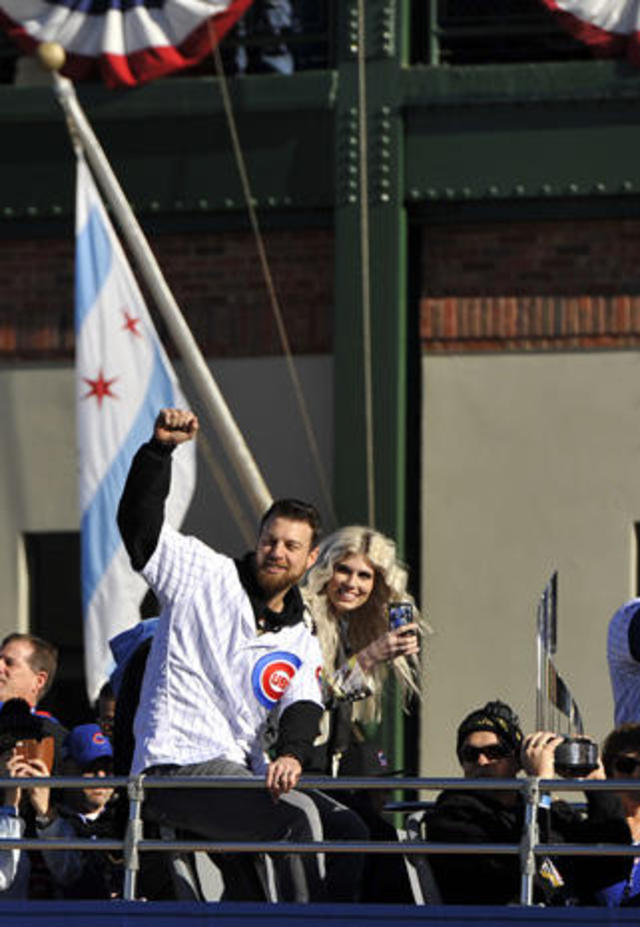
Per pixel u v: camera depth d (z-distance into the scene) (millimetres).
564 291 37094
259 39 38875
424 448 37156
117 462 36000
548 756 21828
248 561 21500
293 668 21188
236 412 37812
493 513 36812
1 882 22312
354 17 37906
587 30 37156
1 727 22688
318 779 20531
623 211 37031
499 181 37250
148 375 36250
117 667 22906
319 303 37781
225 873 22062
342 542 24328
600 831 22484
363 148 37562
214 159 38188
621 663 25203
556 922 20344
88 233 36656
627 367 36750
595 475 36625
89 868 22828
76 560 38188
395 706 35406
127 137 38469
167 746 21000
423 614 36750
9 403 38406
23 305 38594
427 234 37688
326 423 37469
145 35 38250
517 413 36938
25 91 38688
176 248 38375
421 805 24375
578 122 37156
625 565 36312
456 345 37312
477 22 38312
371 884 21828
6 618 37938
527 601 36469
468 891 21938
